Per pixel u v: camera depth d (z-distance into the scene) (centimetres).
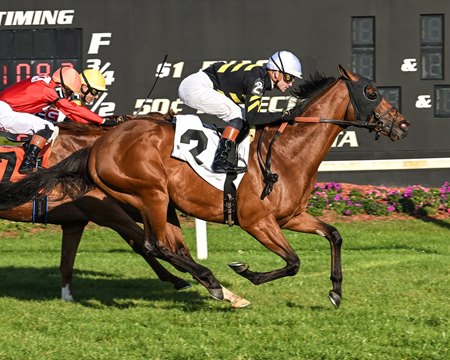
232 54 2283
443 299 1231
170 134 1089
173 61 2286
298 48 2286
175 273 1501
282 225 1135
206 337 992
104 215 1220
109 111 2288
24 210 1205
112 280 1438
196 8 2280
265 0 2281
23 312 1137
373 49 2295
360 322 1072
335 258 1130
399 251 1797
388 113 1134
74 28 2281
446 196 2247
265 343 971
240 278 1424
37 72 2286
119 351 939
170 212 1167
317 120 1113
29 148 1173
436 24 2292
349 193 2248
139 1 2283
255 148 1101
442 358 921
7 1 2284
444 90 2295
